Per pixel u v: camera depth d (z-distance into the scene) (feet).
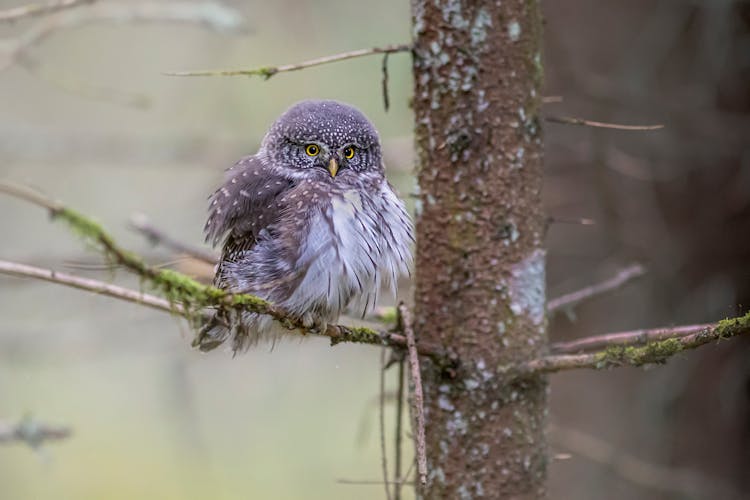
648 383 38.83
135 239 47.55
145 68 53.11
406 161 40.19
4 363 48.37
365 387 49.34
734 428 38.14
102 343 41.47
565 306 25.41
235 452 49.06
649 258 38.27
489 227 22.21
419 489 23.00
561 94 38.73
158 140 43.21
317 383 49.78
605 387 39.58
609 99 37.60
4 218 51.01
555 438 35.19
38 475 50.83
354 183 27.99
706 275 38.45
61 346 41.34
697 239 38.47
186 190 52.60
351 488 47.88
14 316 45.27
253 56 48.67
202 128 49.80
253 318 25.58
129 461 51.62
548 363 21.71
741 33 37.68
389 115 45.88
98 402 53.93
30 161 42.68
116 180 52.49
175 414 46.65
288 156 28.55
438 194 22.48
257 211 27.35
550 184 39.32
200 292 19.03
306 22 47.50
